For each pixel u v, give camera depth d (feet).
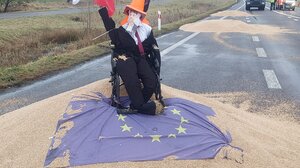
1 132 15.83
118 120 14.53
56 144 13.69
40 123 15.69
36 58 45.78
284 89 26.27
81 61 38.27
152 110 14.80
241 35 60.08
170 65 35.22
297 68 34.01
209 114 16.25
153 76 14.97
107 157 12.87
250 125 17.29
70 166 12.60
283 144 15.93
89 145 13.37
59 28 72.84
